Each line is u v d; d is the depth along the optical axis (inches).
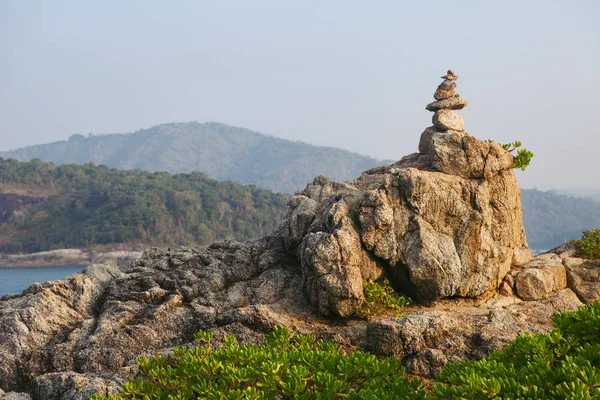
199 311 738.8
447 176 818.2
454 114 914.1
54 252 6343.5
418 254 765.3
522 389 387.5
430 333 689.0
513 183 847.1
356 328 720.3
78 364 675.4
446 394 411.5
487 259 805.2
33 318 716.7
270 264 836.6
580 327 469.1
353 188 885.2
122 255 6122.1
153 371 535.5
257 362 490.6
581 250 917.2
